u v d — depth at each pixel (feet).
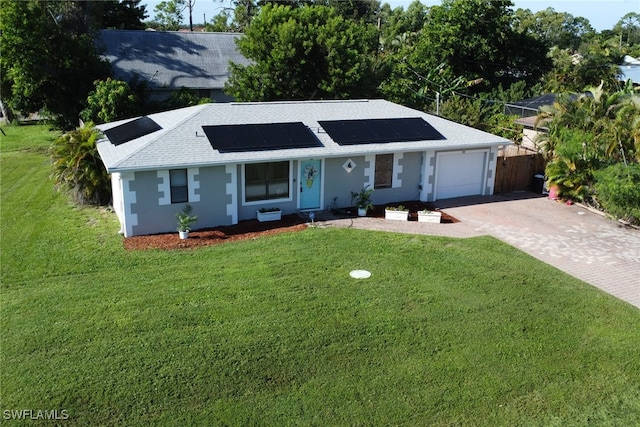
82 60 110.73
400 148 66.39
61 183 69.92
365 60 114.01
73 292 43.60
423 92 140.05
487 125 111.65
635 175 61.62
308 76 111.14
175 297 42.65
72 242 55.21
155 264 49.60
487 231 60.90
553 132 74.38
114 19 180.04
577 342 37.60
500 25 163.12
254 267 48.78
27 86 104.63
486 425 29.43
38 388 31.37
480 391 32.07
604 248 56.29
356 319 39.70
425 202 71.51
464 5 158.51
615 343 37.63
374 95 121.19
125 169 53.52
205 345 35.88
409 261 50.96
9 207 68.08
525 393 32.09
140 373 32.86
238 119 65.57
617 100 71.51
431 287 45.50
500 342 37.29
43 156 100.07
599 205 68.95
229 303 41.73
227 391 31.48
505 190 78.38
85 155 67.05
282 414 29.76
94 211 66.23
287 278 46.52
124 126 70.59
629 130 66.28
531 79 172.24
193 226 59.26
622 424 29.76
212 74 141.79
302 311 40.70
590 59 165.27
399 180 69.92
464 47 160.25
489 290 45.21
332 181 65.92
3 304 41.65
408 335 37.78
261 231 58.80
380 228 60.54
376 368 33.96
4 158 98.32
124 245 54.08
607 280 48.42
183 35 149.07
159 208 57.16
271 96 111.45
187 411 29.81
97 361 33.96
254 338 36.83
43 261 50.34
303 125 66.90
